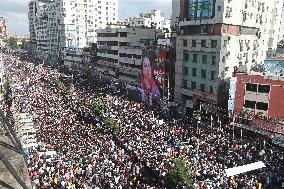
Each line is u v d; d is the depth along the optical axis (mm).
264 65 54594
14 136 5371
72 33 160625
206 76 61594
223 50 57812
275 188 33688
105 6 175375
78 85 96500
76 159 38531
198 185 31297
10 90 81938
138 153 40375
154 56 72062
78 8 162750
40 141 43406
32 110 60781
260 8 67688
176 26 76938
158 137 46875
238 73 52062
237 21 60188
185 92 67062
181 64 67375
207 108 59125
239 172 31328
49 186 30516
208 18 59625
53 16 174625
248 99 51344
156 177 35094
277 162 39188
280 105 47719
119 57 95875
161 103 67812
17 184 4066
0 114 5637
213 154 41469
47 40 189875
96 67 115250
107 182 33281
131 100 77938
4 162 4445
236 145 43406
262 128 48156
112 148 41938
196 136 48594
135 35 95062
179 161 32875
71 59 140625
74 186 31422
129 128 50781
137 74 85500
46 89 87062
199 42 62000
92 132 49500
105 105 61250
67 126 51875
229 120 53625
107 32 104938
